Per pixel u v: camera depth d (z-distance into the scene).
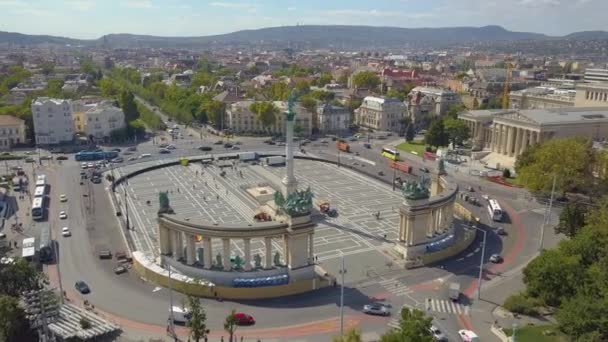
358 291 113.81
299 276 114.88
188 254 116.06
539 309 105.12
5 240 142.88
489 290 115.06
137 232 151.88
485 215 170.00
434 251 132.75
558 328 91.12
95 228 154.12
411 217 129.00
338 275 122.38
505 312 104.56
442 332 96.38
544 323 99.19
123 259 129.38
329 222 163.00
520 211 174.38
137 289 112.81
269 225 111.81
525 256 135.38
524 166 199.75
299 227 112.00
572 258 103.62
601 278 95.88
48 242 132.75
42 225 156.25
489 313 104.38
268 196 186.12
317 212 172.50
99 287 113.62
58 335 89.88
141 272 120.44
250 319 99.38
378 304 107.44
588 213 134.25
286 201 116.00
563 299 93.69
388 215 170.38
